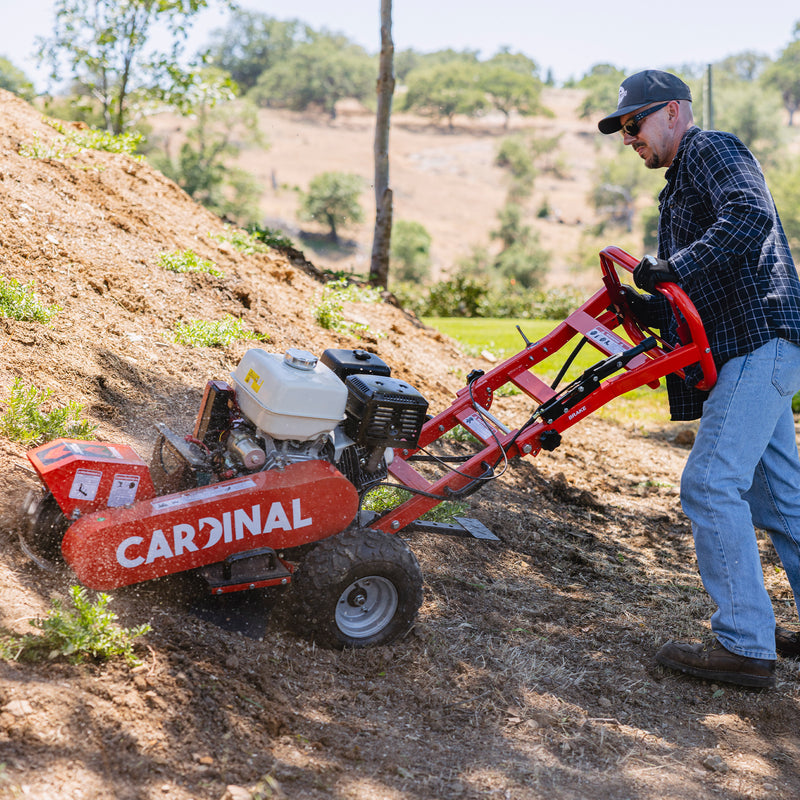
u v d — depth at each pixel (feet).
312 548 13.16
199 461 12.49
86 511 11.71
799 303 13.03
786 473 14.01
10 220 23.65
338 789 9.61
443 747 10.88
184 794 8.93
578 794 10.33
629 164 529.86
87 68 50.44
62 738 9.07
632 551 20.15
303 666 11.87
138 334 21.65
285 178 531.09
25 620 10.63
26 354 17.95
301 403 12.12
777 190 362.94
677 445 31.12
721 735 12.17
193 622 11.93
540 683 12.89
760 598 13.12
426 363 31.94
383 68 44.80
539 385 14.71
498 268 415.03
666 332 14.87
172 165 376.89
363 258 432.25
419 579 12.60
